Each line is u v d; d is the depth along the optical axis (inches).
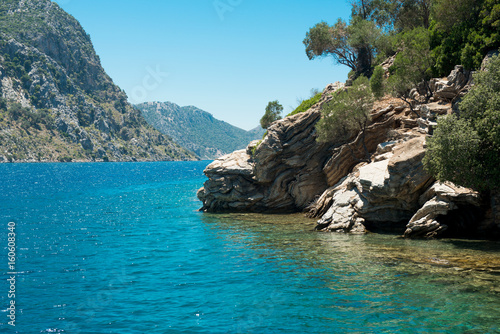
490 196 1107.9
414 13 2395.4
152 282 851.4
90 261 1045.2
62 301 744.3
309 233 1338.6
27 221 1780.3
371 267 885.8
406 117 1606.8
